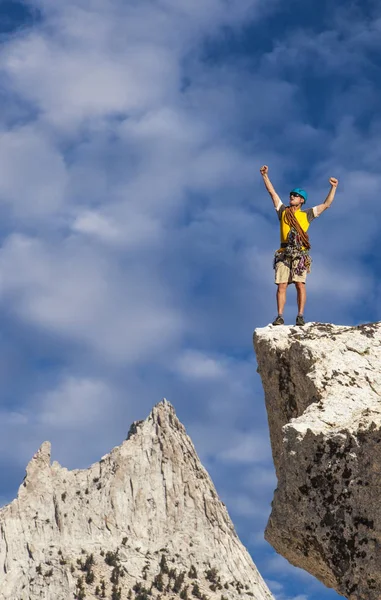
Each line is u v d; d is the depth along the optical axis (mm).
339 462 10398
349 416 11250
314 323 13773
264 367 13336
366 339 12797
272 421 13367
